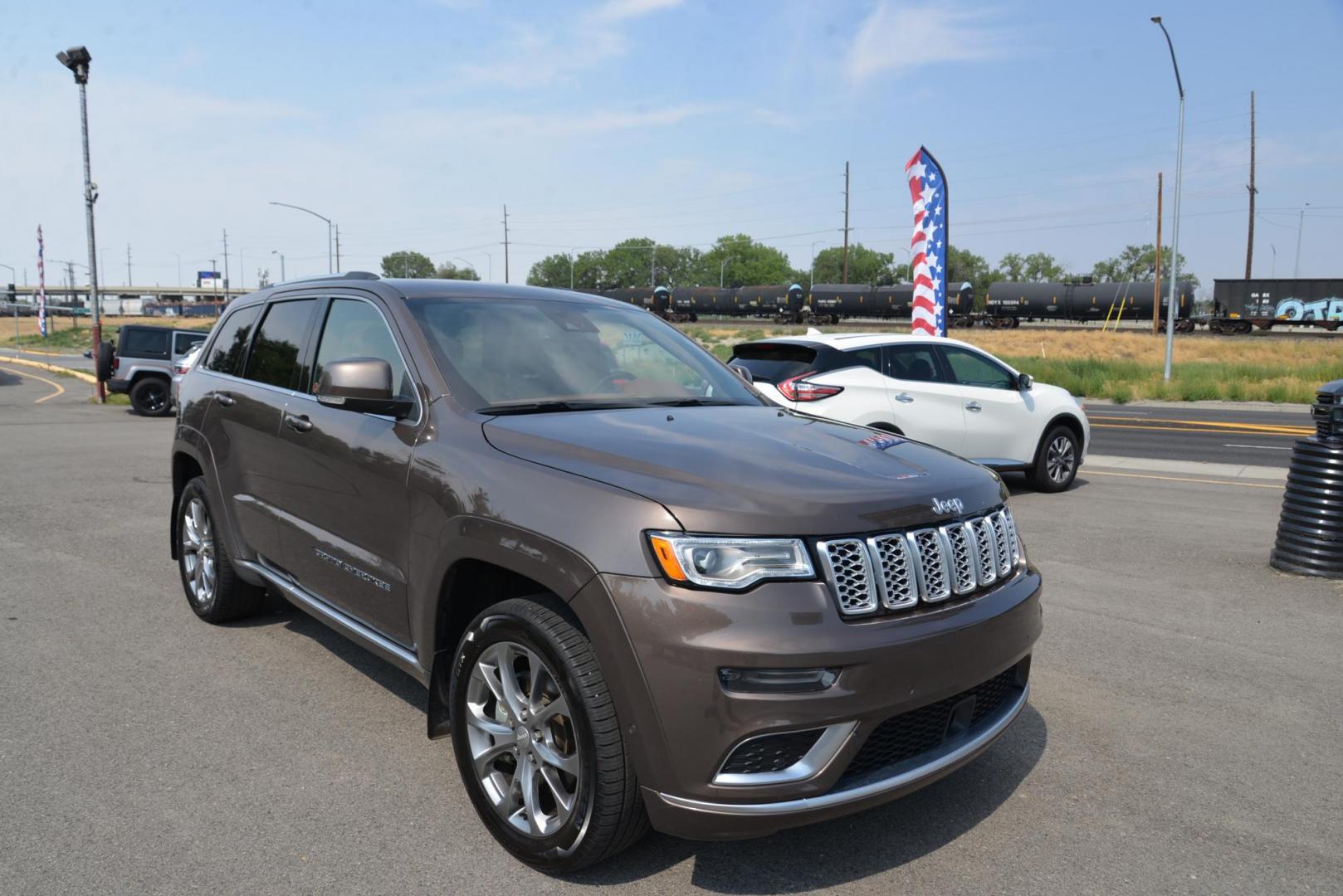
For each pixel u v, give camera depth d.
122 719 4.04
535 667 2.93
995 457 9.57
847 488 2.89
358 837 3.15
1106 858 3.10
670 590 2.63
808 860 3.06
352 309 4.20
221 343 5.31
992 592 3.10
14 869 2.92
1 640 5.02
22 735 3.88
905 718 2.82
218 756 3.71
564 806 2.88
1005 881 2.96
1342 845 3.20
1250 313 58.53
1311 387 26.42
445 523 3.22
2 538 7.32
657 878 2.95
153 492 9.45
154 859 2.98
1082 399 27.66
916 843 3.18
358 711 4.16
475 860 3.03
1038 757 3.84
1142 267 133.50
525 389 3.70
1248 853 3.13
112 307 159.25
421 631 3.41
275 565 4.54
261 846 3.07
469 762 3.16
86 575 6.29
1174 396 26.75
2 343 67.94
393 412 3.61
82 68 22.50
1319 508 6.42
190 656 4.81
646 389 3.98
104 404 22.14
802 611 2.63
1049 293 68.50
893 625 2.76
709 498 2.74
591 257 157.12
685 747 2.61
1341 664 4.88
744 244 164.50
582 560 2.74
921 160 18.27
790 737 2.63
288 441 4.23
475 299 4.13
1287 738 4.02
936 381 9.30
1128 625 5.46
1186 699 4.42
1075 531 7.93
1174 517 8.59
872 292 72.81
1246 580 6.40
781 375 9.00
